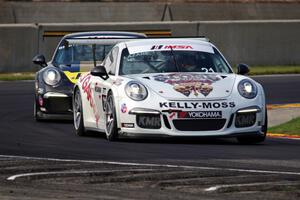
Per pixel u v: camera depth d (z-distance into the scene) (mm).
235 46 98125
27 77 84312
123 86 39094
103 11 112625
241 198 24062
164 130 37844
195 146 38000
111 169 29719
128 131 38531
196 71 41281
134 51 42344
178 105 37812
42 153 35625
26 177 27922
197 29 97062
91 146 38156
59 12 111125
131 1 117938
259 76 86812
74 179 27531
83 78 45156
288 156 34531
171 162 32188
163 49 42469
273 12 121000
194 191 25203
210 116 37781
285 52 100000
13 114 56094
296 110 55062
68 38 54844
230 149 37000
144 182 26891
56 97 51188
